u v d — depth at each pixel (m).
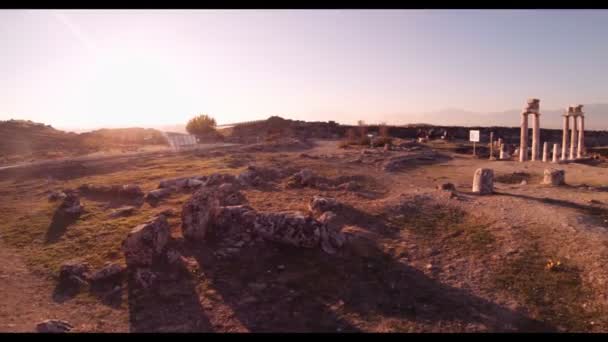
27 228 15.43
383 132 72.88
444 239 13.27
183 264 11.19
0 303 9.76
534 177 26.70
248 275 10.56
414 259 11.67
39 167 28.91
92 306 9.51
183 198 19.16
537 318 8.62
